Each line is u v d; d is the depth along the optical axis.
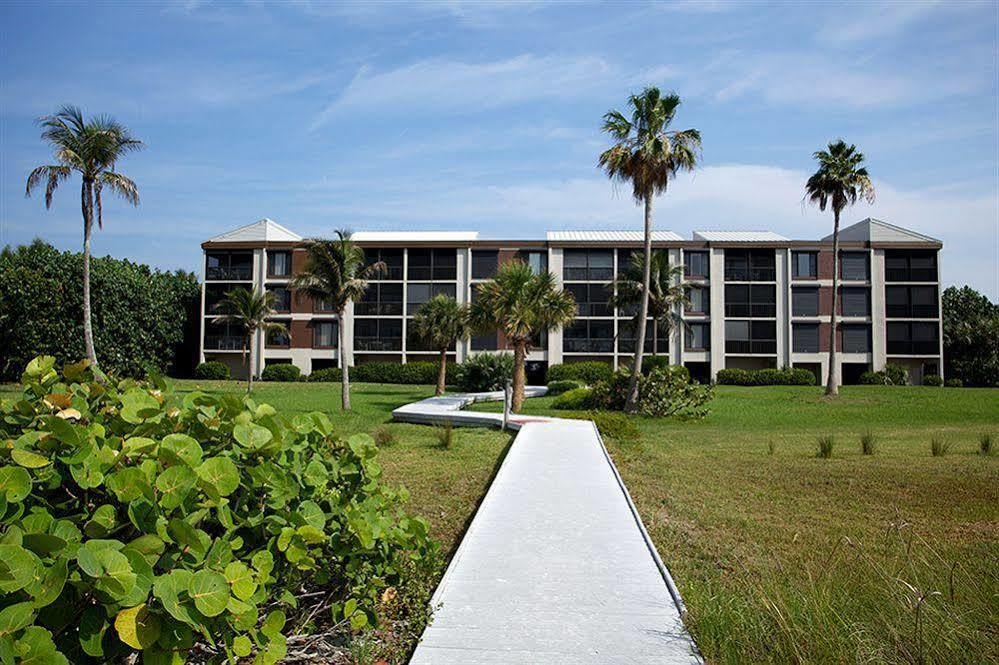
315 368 49.59
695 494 9.90
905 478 11.54
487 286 27.05
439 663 3.78
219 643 3.07
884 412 26.16
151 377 4.52
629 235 51.84
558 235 51.69
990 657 3.69
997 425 22.64
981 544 7.04
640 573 5.45
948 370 54.50
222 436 3.68
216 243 49.06
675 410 24.77
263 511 3.54
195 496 3.01
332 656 4.00
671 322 39.00
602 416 19.42
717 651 3.95
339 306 26.42
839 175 33.22
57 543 2.37
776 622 4.07
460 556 5.91
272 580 3.25
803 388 38.91
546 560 5.81
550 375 43.75
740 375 44.84
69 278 36.88
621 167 25.34
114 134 26.97
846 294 47.91
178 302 48.34
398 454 14.01
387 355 49.97
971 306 60.69
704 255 48.41
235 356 50.25
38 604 2.22
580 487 9.30
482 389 36.78
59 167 25.91
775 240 48.91
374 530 4.04
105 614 2.49
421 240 49.16
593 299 48.44
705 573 5.77
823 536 7.41
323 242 26.02
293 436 4.08
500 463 12.73
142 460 3.05
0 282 34.91
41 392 3.97
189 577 2.59
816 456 14.59
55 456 2.95
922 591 4.36
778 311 47.53
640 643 4.08
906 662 3.66
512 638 4.14
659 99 24.73
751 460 13.84
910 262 47.97
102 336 38.47
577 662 3.81
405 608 4.61
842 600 4.39
